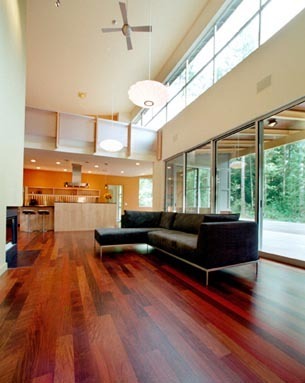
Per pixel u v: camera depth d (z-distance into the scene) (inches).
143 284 96.3
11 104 120.1
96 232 161.2
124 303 77.9
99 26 187.8
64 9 170.7
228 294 86.3
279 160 162.9
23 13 144.9
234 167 177.6
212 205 191.9
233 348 54.2
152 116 326.0
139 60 239.3
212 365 48.4
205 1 178.9
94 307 74.7
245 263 109.6
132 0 167.6
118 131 272.1
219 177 191.2
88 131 254.5
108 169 389.4
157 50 229.0
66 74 255.1
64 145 243.9
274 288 92.5
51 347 53.8
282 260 132.5
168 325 64.1
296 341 57.1
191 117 222.8
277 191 163.8
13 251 143.0
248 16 162.9
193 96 229.5
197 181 222.1
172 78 264.4
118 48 216.8
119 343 55.7
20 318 67.2
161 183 286.2
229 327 63.2
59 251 160.2
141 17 185.8
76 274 108.9
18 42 132.5
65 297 82.5
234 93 166.2
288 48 125.9
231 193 180.2
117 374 45.6
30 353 51.6
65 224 285.0
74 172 347.6
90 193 461.7
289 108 132.6
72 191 445.7
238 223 108.0
